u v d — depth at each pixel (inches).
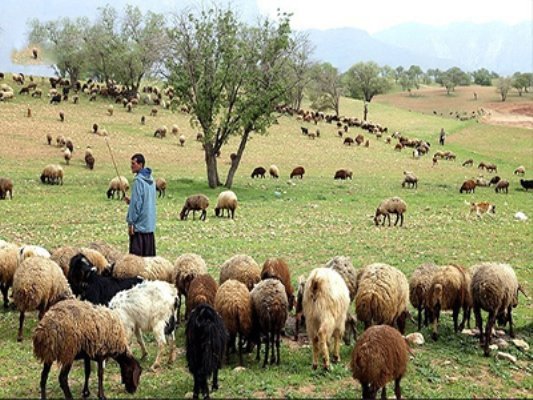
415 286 557.6
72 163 1924.2
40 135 2249.0
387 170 2316.7
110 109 2856.8
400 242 1054.4
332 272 462.3
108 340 384.5
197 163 2148.1
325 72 4498.0
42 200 1386.6
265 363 456.8
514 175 2421.3
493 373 458.6
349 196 1672.0
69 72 3722.9
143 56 3267.7
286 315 464.8
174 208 1398.9
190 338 386.3
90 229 1067.3
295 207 1457.9
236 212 1360.7
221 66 1717.5
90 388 406.9
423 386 421.7
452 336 544.7
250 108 1699.1
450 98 7401.6
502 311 523.5
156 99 3329.2
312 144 2822.3
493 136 3823.8
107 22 3570.4
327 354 442.0
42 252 579.5
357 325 560.7
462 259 917.8
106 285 497.7
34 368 439.8
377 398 394.9
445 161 2714.1
